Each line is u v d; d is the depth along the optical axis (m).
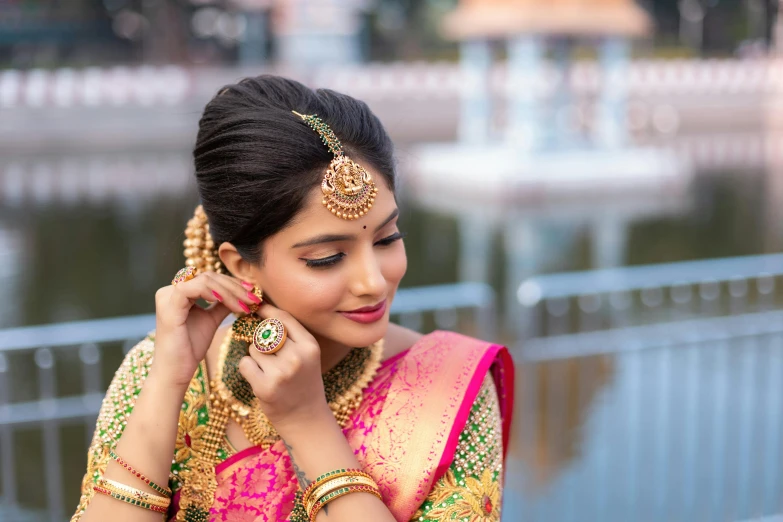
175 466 1.27
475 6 16.47
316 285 1.13
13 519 3.47
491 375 1.35
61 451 4.32
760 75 29.16
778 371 4.85
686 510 3.48
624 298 6.89
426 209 14.34
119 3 37.69
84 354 4.34
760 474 3.78
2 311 8.05
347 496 1.11
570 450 4.01
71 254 10.74
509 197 15.01
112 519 1.17
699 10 44.72
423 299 3.52
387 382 1.24
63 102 22.91
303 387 1.13
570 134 16.28
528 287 3.76
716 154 21.38
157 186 16.45
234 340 1.26
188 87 24.28
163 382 1.20
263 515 1.21
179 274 1.25
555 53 16.16
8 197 15.11
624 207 14.40
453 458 1.19
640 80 28.12
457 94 27.00
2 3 37.41
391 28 44.41
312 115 1.14
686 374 4.84
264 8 35.16
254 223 1.13
